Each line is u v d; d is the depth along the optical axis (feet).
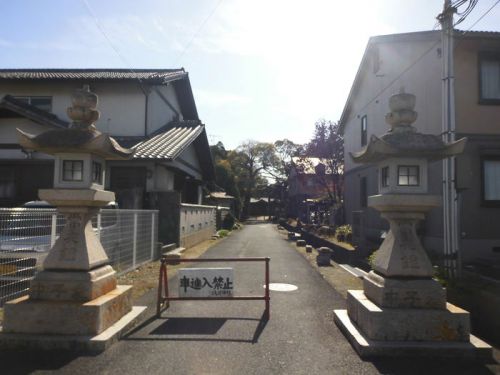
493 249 33.47
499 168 34.42
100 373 12.59
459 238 25.84
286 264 38.22
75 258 15.84
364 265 35.68
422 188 15.83
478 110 34.71
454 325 14.51
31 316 14.97
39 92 57.11
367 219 54.39
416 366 13.33
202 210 62.59
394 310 14.73
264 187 207.41
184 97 73.10
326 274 32.68
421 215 15.88
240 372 12.82
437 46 35.06
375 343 14.32
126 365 13.21
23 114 46.78
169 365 13.26
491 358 13.88
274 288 26.50
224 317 19.19
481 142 34.47
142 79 54.80
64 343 14.39
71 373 12.57
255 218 204.74
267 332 16.92
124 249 30.07
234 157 177.58
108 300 15.89
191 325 17.78
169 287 26.13
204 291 19.93
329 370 13.00
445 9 26.89
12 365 13.10
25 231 19.34
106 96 56.85
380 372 12.87
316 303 22.34
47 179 47.14
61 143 15.38
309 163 100.68
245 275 31.65
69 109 16.37
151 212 36.99
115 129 56.29
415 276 15.40
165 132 58.23
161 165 48.80
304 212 117.08
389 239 16.39
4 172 47.50
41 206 33.42
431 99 36.01
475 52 35.17
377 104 51.29
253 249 52.47
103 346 14.40
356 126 62.03
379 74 50.24
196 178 68.03
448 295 20.35
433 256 31.22
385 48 47.24
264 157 184.03
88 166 16.10
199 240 59.88
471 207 33.83
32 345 14.42
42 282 15.55
